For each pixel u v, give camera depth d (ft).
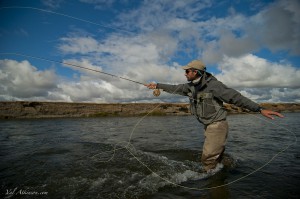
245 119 49.62
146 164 13.17
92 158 14.60
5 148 18.12
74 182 10.36
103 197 8.79
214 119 11.79
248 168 11.94
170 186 9.71
